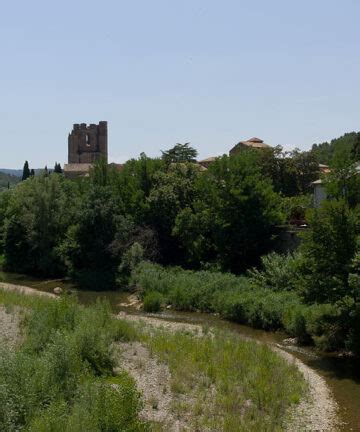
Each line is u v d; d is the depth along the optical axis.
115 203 55.94
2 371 15.43
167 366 21.66
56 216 59.84
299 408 18.86
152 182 58.59
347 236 26.61
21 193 62.75
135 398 14.59
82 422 12.70
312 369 24.30
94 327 21.66
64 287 51.28
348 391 21.19
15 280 56.66
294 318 29.73
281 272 37.28
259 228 46.72
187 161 71.25
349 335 26.27
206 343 25.59
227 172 48.84
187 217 50.56
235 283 39.91
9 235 63.22
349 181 28.47
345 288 26.17
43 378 15.76
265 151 65.44
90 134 151.62
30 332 22.52
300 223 48.09
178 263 53.19
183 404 17.69
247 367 22.00
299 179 64.75
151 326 31.47
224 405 17.88
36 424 12.66
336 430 17.14
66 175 122.38
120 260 52.78
